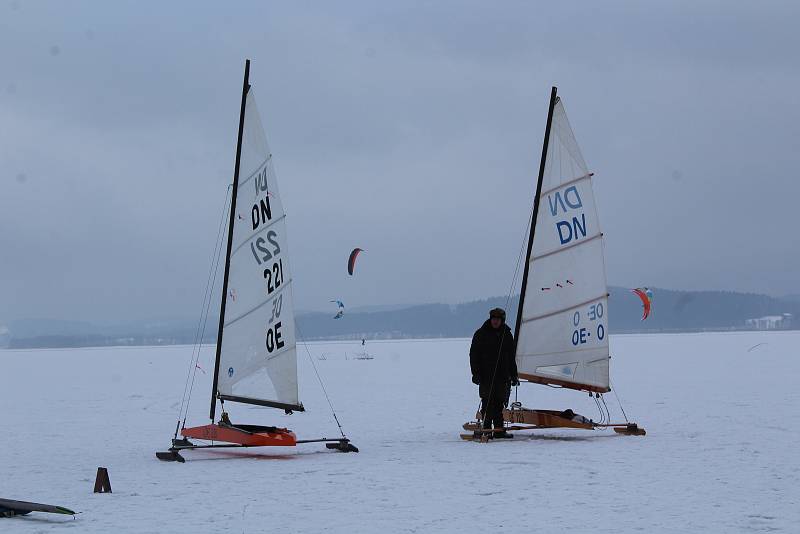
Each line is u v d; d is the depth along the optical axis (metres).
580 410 36.06
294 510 16.50
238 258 24.23
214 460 23.17
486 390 26.03
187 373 82.62
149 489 18.80
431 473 20.39
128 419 35.31
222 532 14.79
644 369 69.19
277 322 23.66
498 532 14.64
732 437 26.17
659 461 21.66
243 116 24.19
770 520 15.29
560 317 26.70
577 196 26.94
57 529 15.05
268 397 23.69
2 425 33.41
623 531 14.59
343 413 36.16
